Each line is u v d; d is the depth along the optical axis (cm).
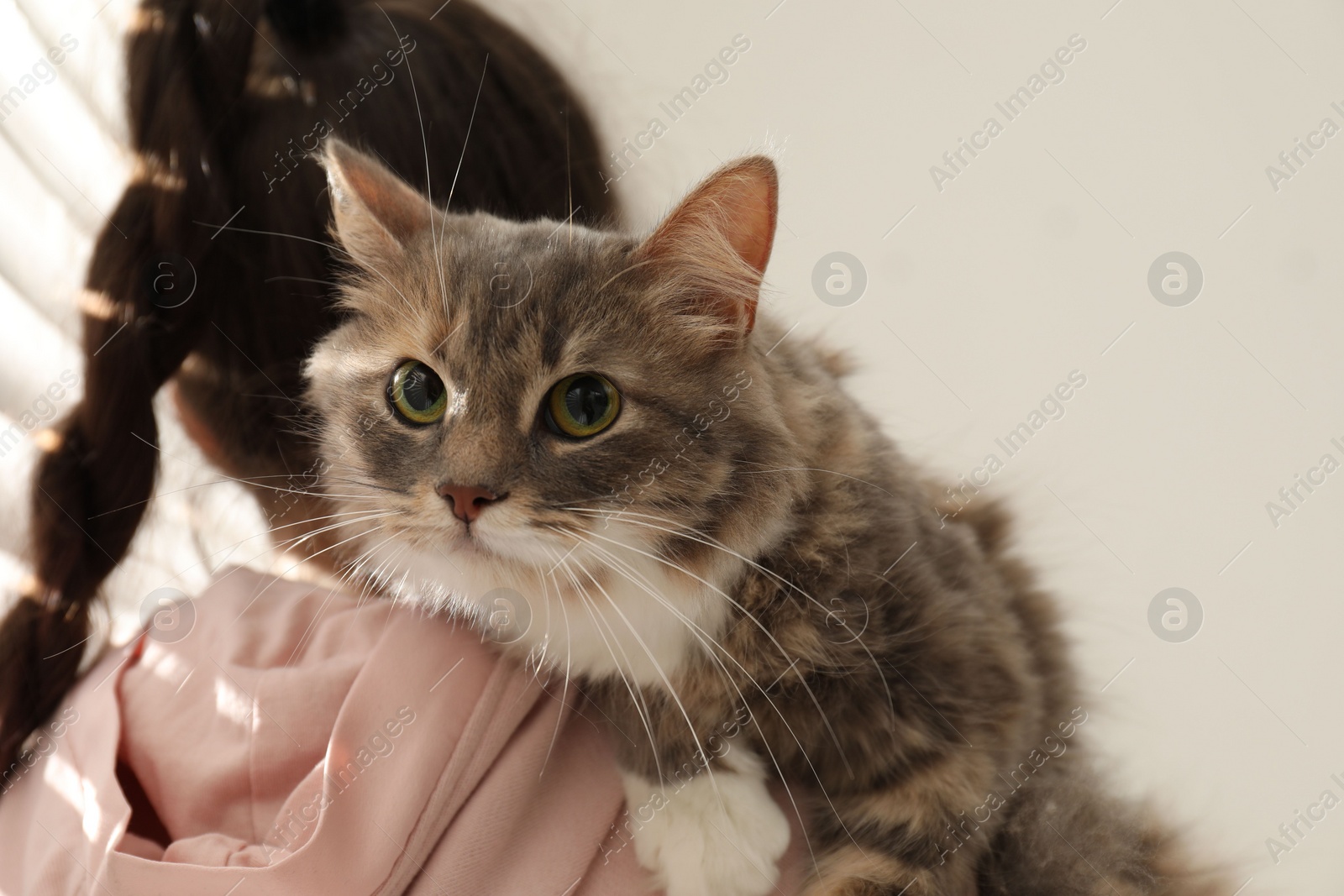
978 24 268
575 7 258
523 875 128
